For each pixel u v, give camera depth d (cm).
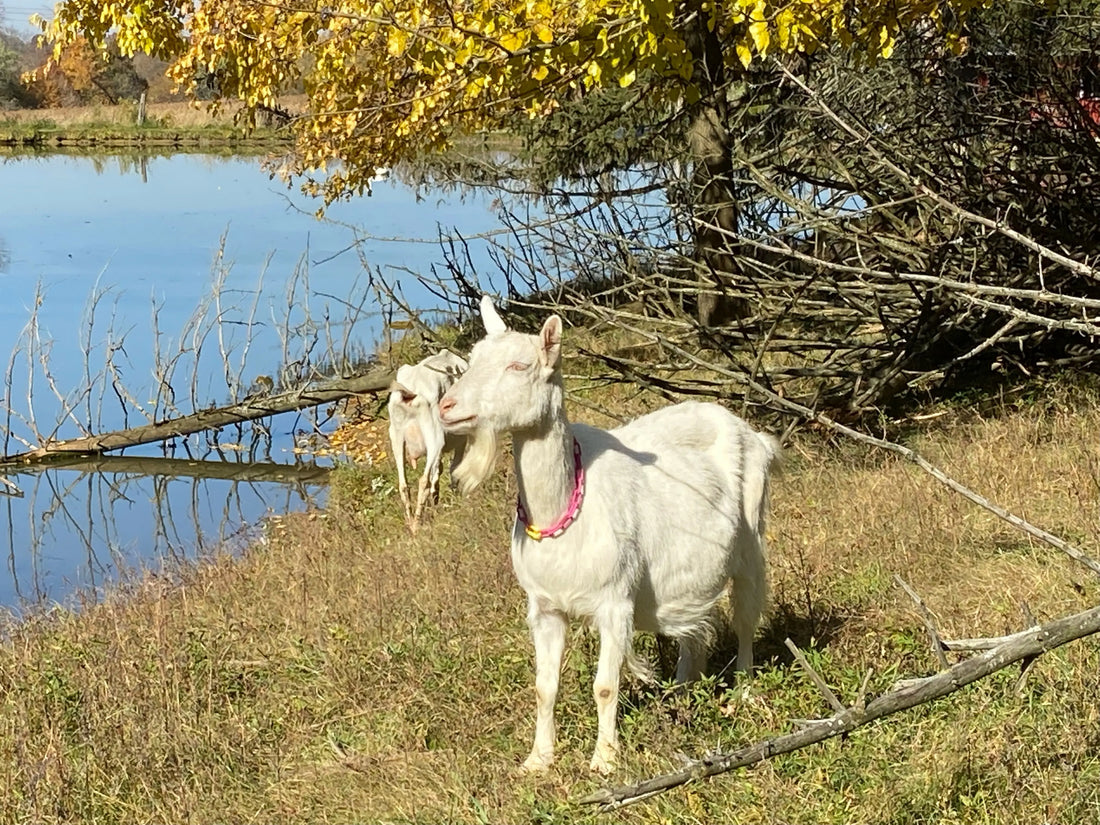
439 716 568
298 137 1396
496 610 678
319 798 509
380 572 781
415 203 2972
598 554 489
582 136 1590
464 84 1012
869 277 1012
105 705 594
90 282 2152
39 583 1007
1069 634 367
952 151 1023
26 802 517
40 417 1562
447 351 1023
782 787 452
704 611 534
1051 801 421
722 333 1072
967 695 495
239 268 2270
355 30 1109
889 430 966
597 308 1026
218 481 1325
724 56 1189
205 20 1166
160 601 739
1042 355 1045
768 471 580
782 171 1014
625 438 547
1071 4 1148
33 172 4138
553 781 486
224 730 573
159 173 4056
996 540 699
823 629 608
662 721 511
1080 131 989
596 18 857
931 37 1112
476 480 484
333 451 1385
